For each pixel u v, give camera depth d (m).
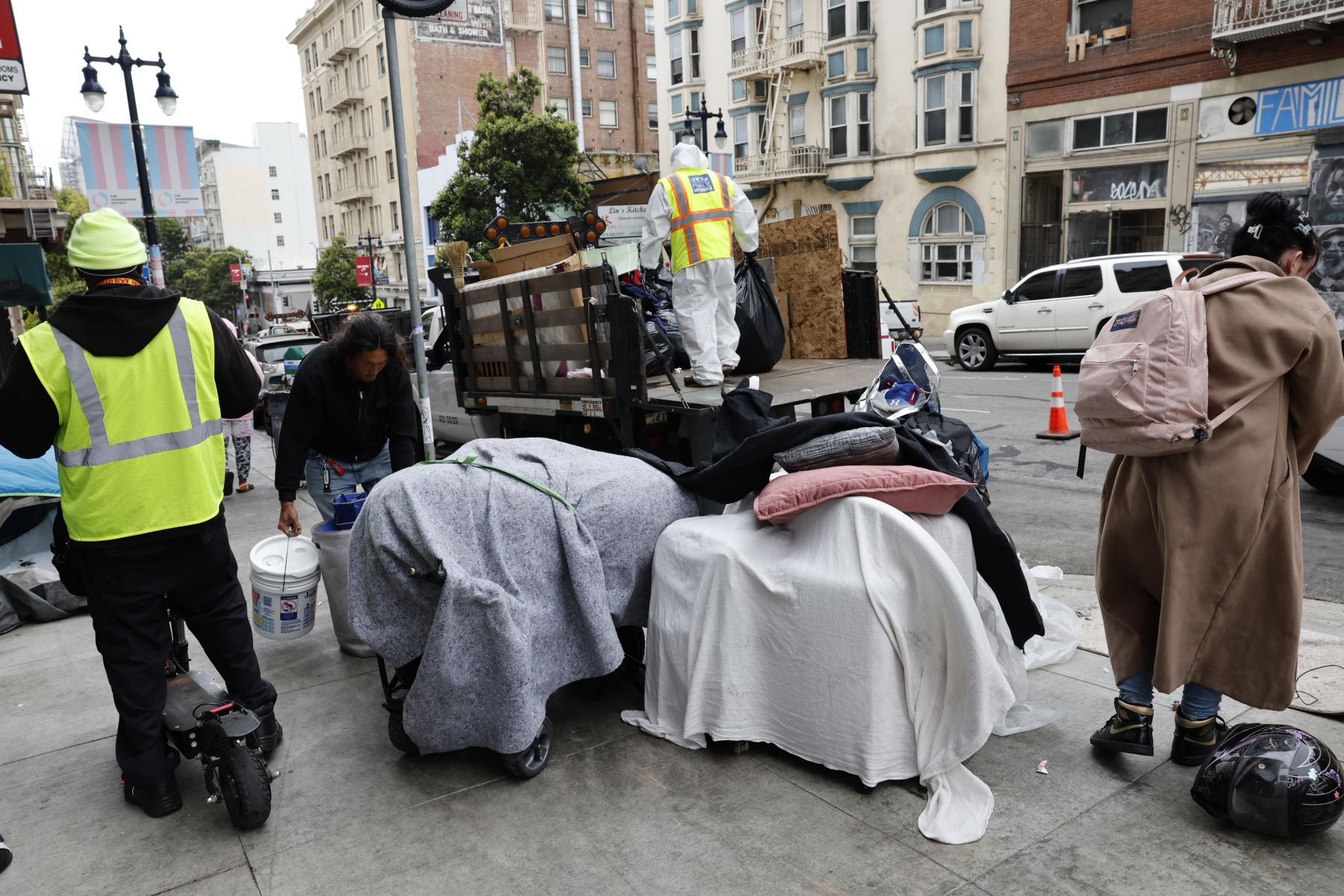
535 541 3.18
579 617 3.27
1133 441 2.71
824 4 26.06
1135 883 2.49
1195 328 2.67
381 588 3.08
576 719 3.64
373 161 51.94
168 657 3.42
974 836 2.71
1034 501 7.29
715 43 30.12
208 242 108.75
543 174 28.38
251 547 6.77
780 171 27.41
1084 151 20.62
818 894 2.52
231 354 3.17
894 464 3.34
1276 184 17.58
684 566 3.35
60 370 2.82
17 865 2.85
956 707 2.92
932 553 2.89
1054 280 15.56
